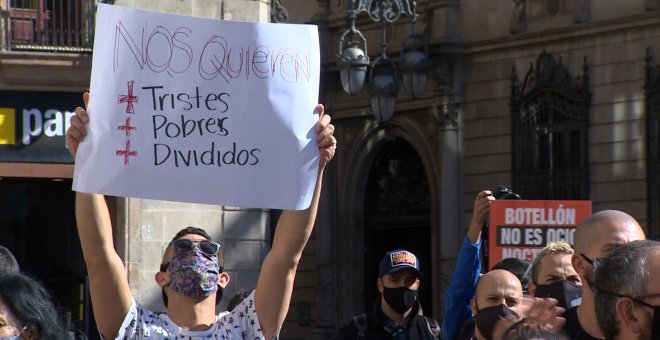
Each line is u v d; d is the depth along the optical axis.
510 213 8.71
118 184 4.85
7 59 15.76
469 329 7.16
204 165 4.93
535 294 6.47
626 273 4.09
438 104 28.84
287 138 4.98
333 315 31.69
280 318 5.05
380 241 31.73
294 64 5.04
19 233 16.45
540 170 26.72
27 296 4.18
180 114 4.93
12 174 15.79
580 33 25.98
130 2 15.99
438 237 29.16
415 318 7.48
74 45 16.23
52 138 16.00
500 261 7.71
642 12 24.88
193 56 4.97
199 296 5.00
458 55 28.55
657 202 24.72
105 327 4.91
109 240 4.87
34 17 16.16
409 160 30.64
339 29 30.97
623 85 25.30
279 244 5.05
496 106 27.94
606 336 4.19
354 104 30.94
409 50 22.77
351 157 31.39
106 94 4.88
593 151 25.84
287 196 4.95
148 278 15.86
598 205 25.73
